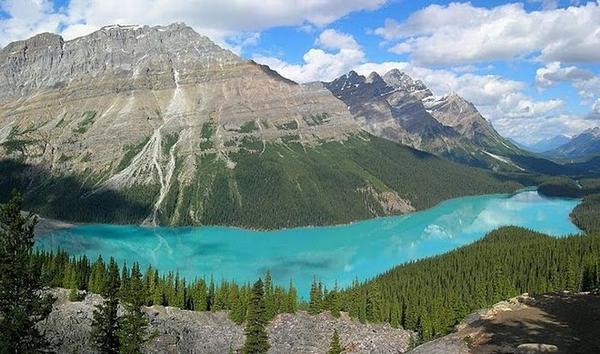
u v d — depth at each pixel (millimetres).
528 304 79125
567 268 176625
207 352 120250
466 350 64562
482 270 190500
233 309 143250
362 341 135875
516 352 59531
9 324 50281
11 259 50562
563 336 64000
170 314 138625
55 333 106500
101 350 76375
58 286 141625
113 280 122125
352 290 165375
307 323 145875
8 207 51062
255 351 100188
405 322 155250
